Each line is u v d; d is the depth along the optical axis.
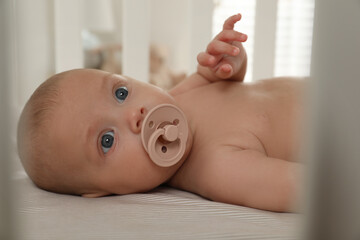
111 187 0.84
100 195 0.85
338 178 0.35
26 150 0.85
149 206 0.74
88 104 0.82
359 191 0.35
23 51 0.49
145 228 0.61
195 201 0.79
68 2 1.48
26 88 1.80
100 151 0.81
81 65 1.52
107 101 0.83
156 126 0.81
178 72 2.63
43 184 0.87
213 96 1.03
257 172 0.80
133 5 1.50
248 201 0.80
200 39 1.55
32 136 0.83
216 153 0.87
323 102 0.35
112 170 0.82
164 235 0.58
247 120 0.94
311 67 0.36
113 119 0.82
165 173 0.85
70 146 0.81
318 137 0.36
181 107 1.04
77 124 0.80
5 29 0.39
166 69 2.63
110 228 0.61
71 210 0.71
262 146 0.91
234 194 0.82
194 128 0.97
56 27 1.49
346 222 0.36
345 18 0.35
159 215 0.68
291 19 2.05
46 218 0.66
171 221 0.65
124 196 0.84
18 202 0.42
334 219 0.36
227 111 0.97
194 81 1.13
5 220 0.41
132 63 1.53
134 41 1.52
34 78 1.91
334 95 0.35
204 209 0.72
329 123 0.35
